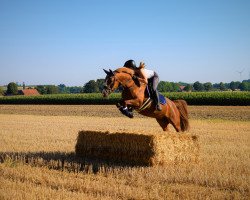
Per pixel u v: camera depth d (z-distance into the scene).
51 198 8.52
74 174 11.20
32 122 33.25
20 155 14.51
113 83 12.23
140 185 9.94
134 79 12.55
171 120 14.44
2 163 12.73
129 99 12.59
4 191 9.09
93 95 76.50
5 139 20.27
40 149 16.59
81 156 14.34
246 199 8.59
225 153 15.45
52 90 138.88
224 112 47.84
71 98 76.00
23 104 82.50
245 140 19.97
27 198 8.53
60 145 17.94
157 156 12.33
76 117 41.12
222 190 9.52
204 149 16.55
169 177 10.68
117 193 9.12
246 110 50.41
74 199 8.46
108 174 11.16
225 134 22.88
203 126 28.77
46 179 10.49
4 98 86.38
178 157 12.91
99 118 39.16
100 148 13.78
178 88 134.38
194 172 11.23
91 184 9.91
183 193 9.12
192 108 55.50
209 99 62.69
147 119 37.31
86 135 14.20
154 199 8.66
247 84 167.38
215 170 11.76
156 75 13.20
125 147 13.02
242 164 12.80
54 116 43.28
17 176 10.91
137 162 12.67
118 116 45.00
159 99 13.46
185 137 13.12
